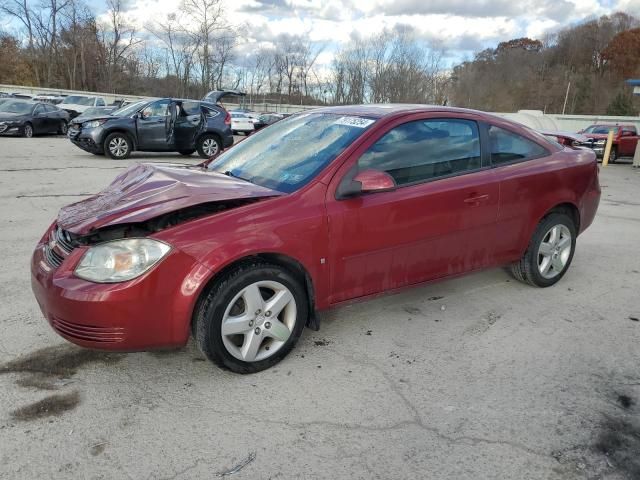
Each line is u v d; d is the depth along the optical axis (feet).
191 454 8.08
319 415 9.11
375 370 10.63
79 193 28.07
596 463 8.02
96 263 9.09
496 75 246.27
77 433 8.50
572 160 15.01
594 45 287.07
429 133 12.37
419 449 8.29
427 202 11.83
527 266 14.64
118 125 43.60
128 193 10.70
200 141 47.32
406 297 14.53
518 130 14.26
